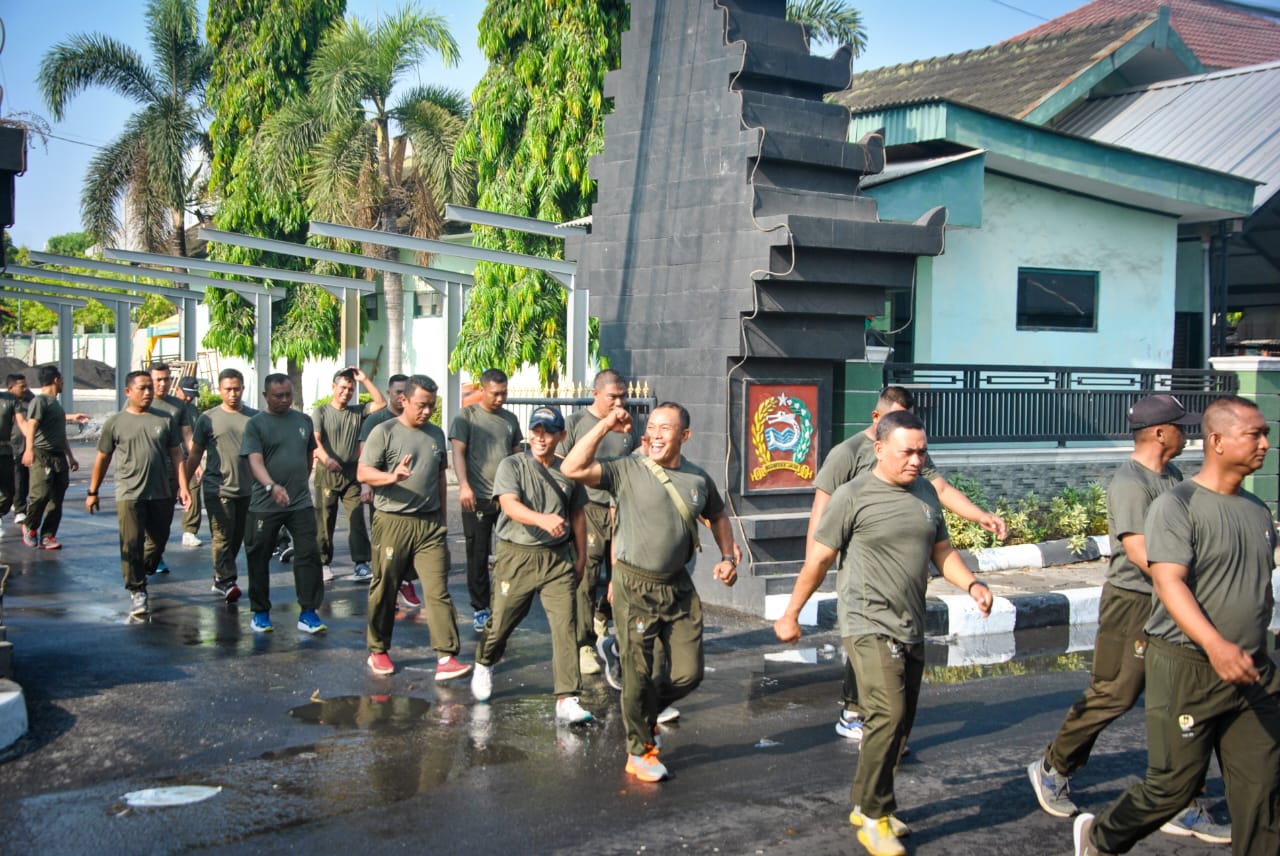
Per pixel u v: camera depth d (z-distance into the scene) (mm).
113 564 12328
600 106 19141
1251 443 4430
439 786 5797
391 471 7762
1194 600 4348
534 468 6984
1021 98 19266
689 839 5172
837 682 8078
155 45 31438
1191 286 19578
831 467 6840
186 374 22641
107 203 31000
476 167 24250
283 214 26688
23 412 13727
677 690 6172
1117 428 14562
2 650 6914
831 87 11094
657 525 6051
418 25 25109
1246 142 18438
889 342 16047
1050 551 12273
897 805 5629
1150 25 20688
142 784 5781
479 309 20359
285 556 12219
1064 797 5594
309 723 6836
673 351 11016
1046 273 16781
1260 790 4352
